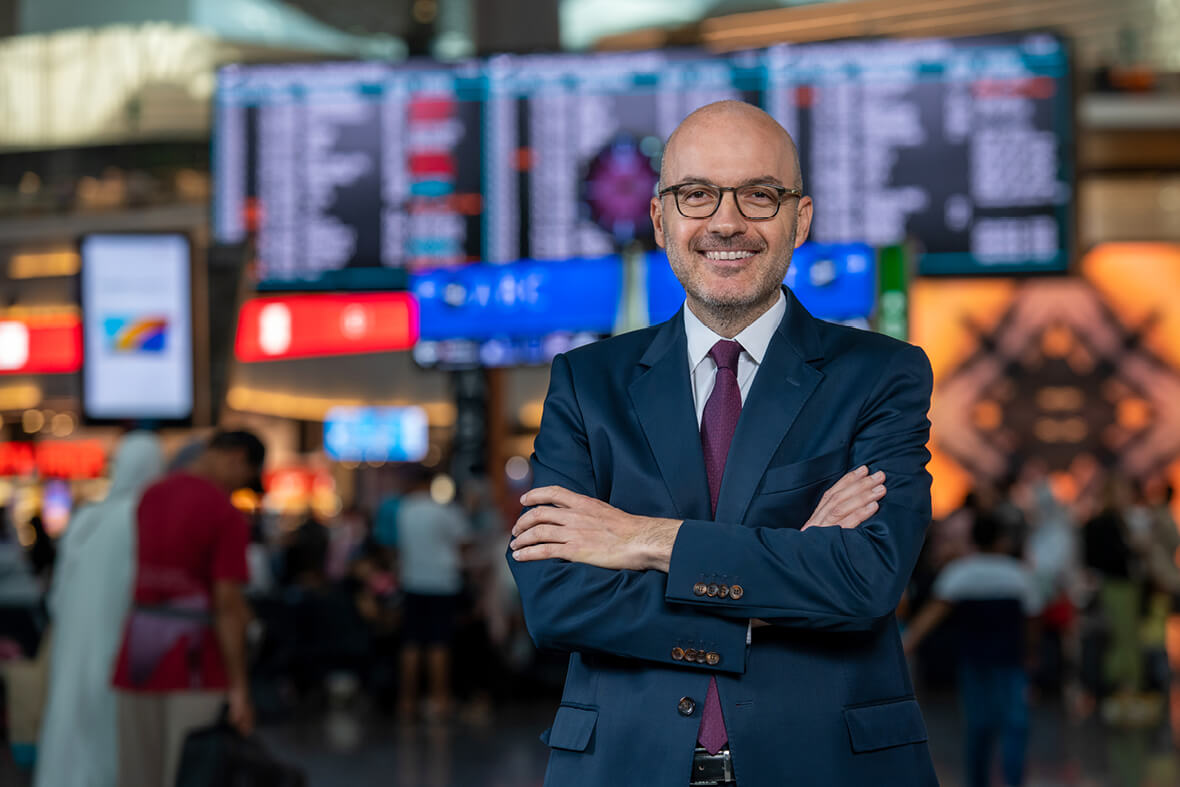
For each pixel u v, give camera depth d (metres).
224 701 3.95
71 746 4.19
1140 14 16.11
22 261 15.68
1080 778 6.52
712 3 17.02
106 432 15.34
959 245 10.92
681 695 1.68
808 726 1.66
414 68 11.42
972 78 10.95
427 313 10.94
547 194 11.23
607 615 1.70
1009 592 5.61
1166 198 17.95
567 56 11.26
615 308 10.52
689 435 1.79
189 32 19.48
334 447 16.67
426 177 11.37
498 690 9.30
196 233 6.59
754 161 1.78
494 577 9.23
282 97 11.54
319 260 11.45
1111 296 18.16
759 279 1.79
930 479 1.79
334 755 7.19
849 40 11.04
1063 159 10.87
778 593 1.65
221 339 6.62
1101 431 18.11
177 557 3.93
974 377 18.34
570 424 1.87
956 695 9.66
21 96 19.61
